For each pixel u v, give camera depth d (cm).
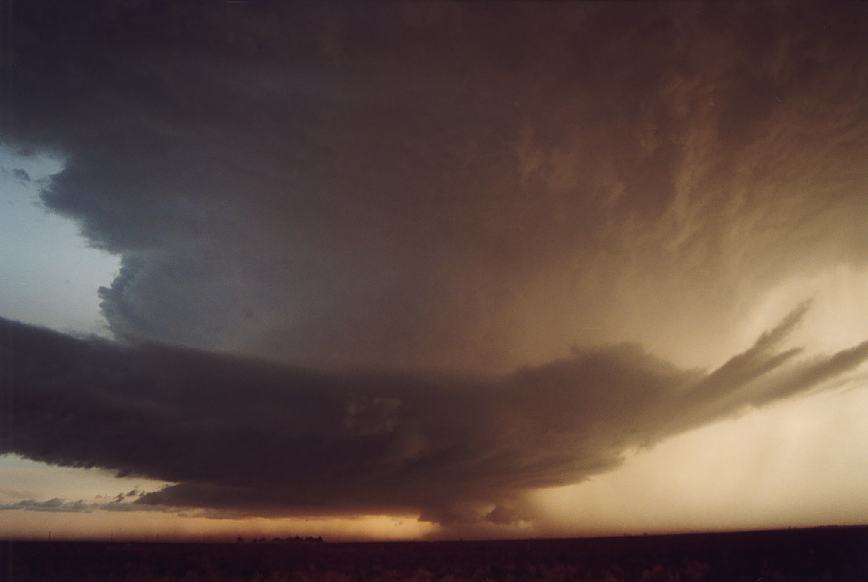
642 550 2836
